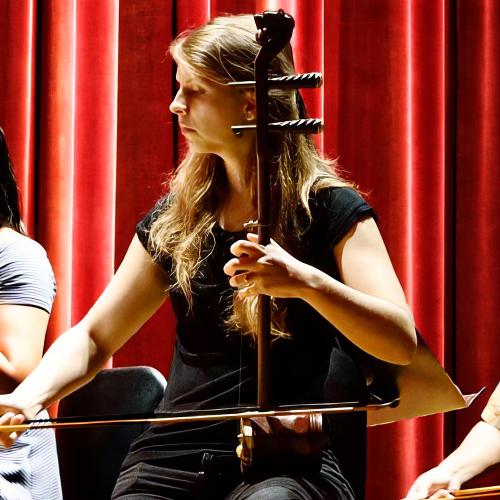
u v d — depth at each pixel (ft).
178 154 25.41
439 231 26.99
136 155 25.49
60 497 18.42
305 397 14.56
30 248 18.72
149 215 16.42
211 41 14.65
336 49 26.84
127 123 25.50
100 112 24.88
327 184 15.05
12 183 19.34
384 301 14.02
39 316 18.25
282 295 12.91
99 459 18.24
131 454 15.28
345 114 26.81
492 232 27.32
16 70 24.31
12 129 24.30
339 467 14.60
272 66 15.14
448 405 16.37
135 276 16.24
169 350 25.32
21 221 19.52
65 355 15.61
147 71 25.49
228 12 26.12
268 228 12.98
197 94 14.82
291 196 14.97
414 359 15.51
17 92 24.30
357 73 26.78
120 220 25.49
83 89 24.93
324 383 14.73
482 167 27.43
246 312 14.48
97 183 24.84
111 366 25.18
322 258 14.98
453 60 27.63
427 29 27.22
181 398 14.99
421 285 26.94
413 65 27.20
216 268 15.29
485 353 27.22
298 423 13.62
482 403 27.12
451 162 27.66
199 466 14.56
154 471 14.76
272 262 12.75
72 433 18.51
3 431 13.92
